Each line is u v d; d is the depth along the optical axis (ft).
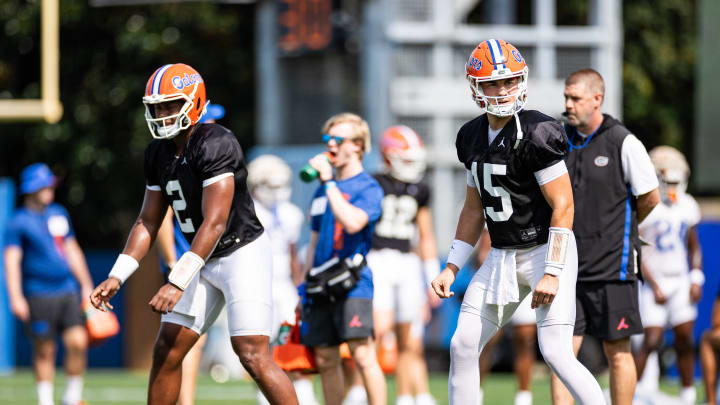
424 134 195.00
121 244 249.75
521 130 64.34
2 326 198.59
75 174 242.17
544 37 202.90
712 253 168.55
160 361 68.44
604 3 205.77
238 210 67.72
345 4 196.65
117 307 205.46
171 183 67.10
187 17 232.53
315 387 153.99
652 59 240.53
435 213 193.88
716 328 108.06
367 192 84.12
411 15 195.31
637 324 77.97
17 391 148.36
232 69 237.04
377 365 83.97
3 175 255.29
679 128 244.22
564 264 64.75
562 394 76.84
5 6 209.56
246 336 67.72
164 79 65.21
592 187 78.18
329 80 198.70
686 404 96.22
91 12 236.02
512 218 65.98
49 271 120.16
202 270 68.49
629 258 78.02
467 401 67.77
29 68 151.84
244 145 238.27
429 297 112.16
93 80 239.50
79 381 119.85
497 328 68.18
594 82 78.54
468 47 197.77
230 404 127.54
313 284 83.20
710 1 189.06
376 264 105.40
